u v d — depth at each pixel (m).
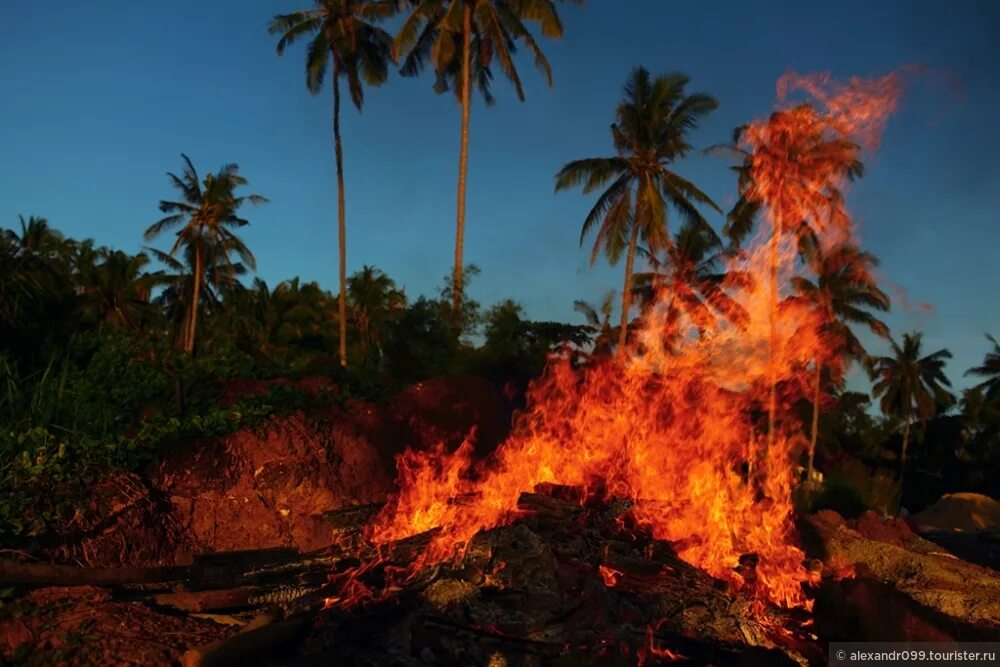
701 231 32.38
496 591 5.75
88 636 5.19
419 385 11.77
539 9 28.55
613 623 5.62
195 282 43.91
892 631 6.50
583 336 31.36
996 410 57.78
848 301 39.16
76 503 6.70
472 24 30.48
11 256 11.02
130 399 8.94
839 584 7.11
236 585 6.45
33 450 6.95
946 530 37.25
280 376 11.05
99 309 43.31
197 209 44.16
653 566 6.39
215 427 8.45
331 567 6.70
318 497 8.32
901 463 57.25
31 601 5.50
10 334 9.98
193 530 7.55
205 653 4.93
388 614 5.75
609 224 31.47
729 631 5.93
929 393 58.53
